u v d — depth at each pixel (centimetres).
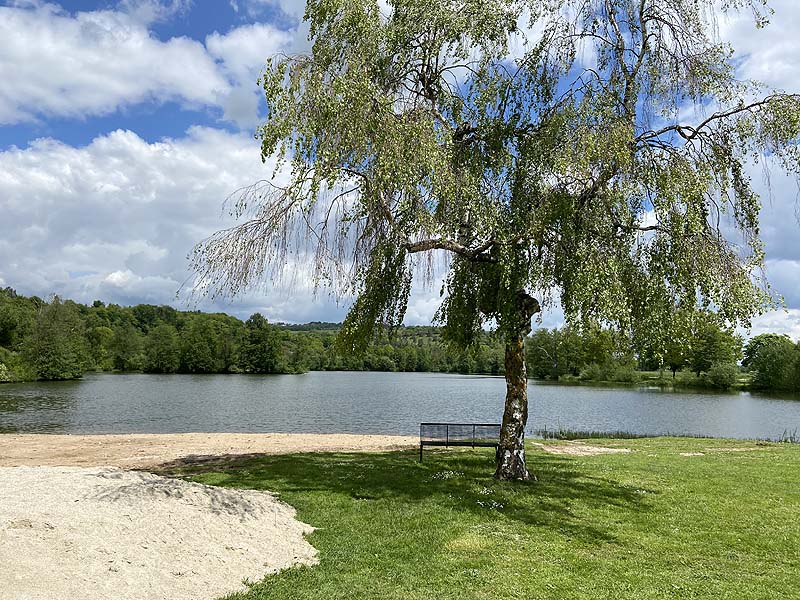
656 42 1102
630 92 1079
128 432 2970
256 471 1296
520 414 1224
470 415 4006
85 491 803
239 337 11075
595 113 1020
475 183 1067
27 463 1523
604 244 1005
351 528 864
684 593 643
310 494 1059
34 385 6594
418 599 613
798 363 6319
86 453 1739
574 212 999
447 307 1342
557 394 6141
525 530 869
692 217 959
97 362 10175
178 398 5275
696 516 967
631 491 1142
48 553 584
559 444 2055
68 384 6856
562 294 1032
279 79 950
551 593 639
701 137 1073
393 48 1065
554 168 991
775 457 1664
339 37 1024
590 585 663
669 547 809
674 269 987
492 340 1241
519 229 1040
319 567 705
